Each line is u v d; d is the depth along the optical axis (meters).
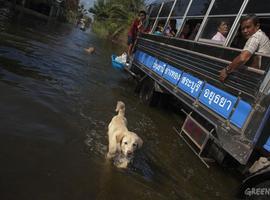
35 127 6.30
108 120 7.97
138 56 13.41
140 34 13.88
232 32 6.67
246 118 5.57
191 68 8.05
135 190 5.28
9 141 5.52
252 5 6.32
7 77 8.54
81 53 18.28
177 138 8.27
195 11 8.90
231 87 6.19
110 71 15.37
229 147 5.80
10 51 11.98
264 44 5.75
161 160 6.75
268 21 6.40
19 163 5.00
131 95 11.74
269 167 5.11
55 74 10.80
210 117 6.66
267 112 5.23
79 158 5.70
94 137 6.74
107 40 40.56
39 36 19.52
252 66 5.77
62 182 4.85
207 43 7.55
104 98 9.95
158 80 10.17
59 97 8.43
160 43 10.80
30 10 41.53
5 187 4.36
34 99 7.64
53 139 6.08
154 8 13.49
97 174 5.36
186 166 6.78
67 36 26.53
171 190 5.67
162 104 10.76
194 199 5.61
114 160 5.90
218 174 6.75
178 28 9.87
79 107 8.23
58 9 51.66
